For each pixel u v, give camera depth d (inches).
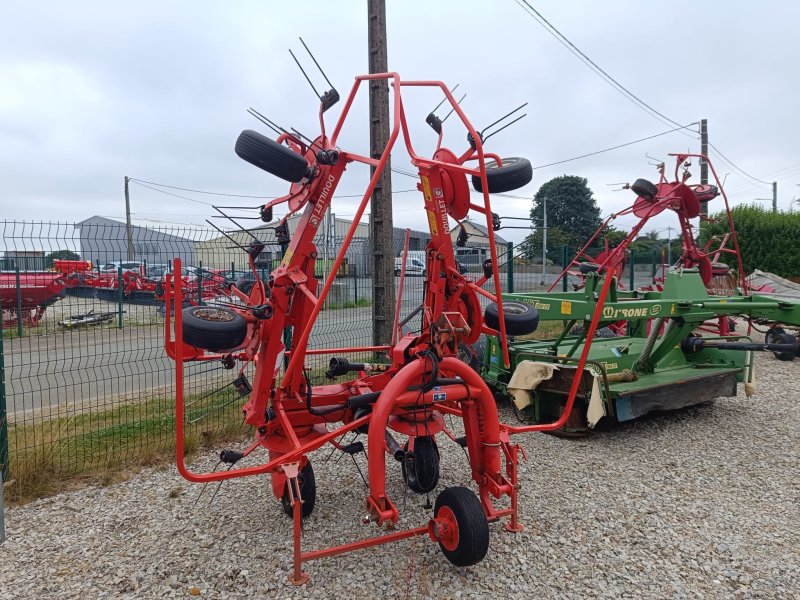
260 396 153.3
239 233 214.4
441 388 141.9
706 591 131.9
